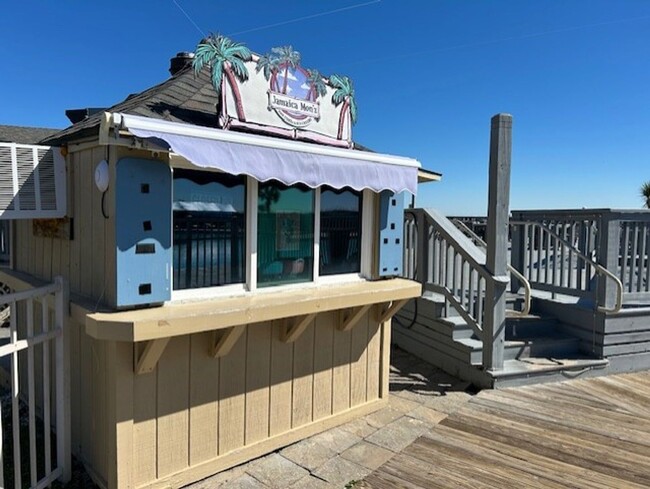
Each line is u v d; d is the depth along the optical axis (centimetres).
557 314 546
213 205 276
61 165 272
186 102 301
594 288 510
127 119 201
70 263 285
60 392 269
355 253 375
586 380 470
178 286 262
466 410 388
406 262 586
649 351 511
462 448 318
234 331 259
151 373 250
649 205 1845
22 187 256
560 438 333
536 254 602
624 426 354
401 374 492
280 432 323
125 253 229
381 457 307
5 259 414
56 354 267
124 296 229
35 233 333
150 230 237
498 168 436
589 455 306
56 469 270
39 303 332
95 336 214
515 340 501
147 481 253
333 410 362
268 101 299
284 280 321
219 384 284
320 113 337
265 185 303
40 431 340
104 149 235
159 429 256
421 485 268
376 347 396
